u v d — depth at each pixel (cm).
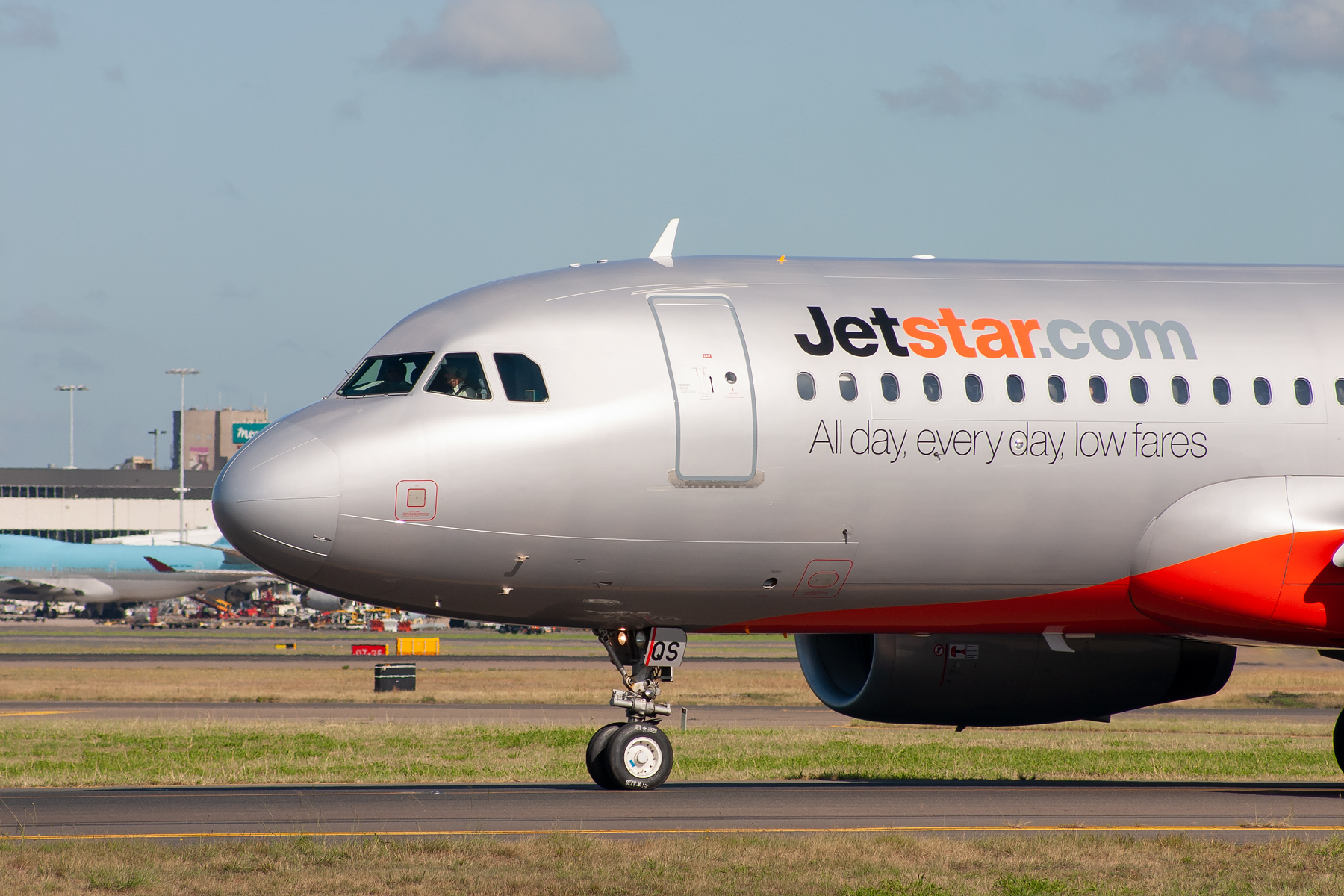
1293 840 5222
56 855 4625
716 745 10944
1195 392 6769
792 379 6419
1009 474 6556
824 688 7744
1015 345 6700
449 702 17712
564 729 12288
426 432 6206
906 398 6494
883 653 7238
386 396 6381
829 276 6850
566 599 6550
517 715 15100
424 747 10544
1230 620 6862
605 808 6125
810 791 6962
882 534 6519
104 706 16175
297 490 6097
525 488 6206
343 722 13388
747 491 6356
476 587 6419
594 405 6272
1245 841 5284
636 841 5069
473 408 6262
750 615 6806
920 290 6844
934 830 5534
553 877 4394
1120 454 6650
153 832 5375
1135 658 7444
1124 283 7106
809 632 7056
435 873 4425
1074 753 10556
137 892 4162
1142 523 6712
